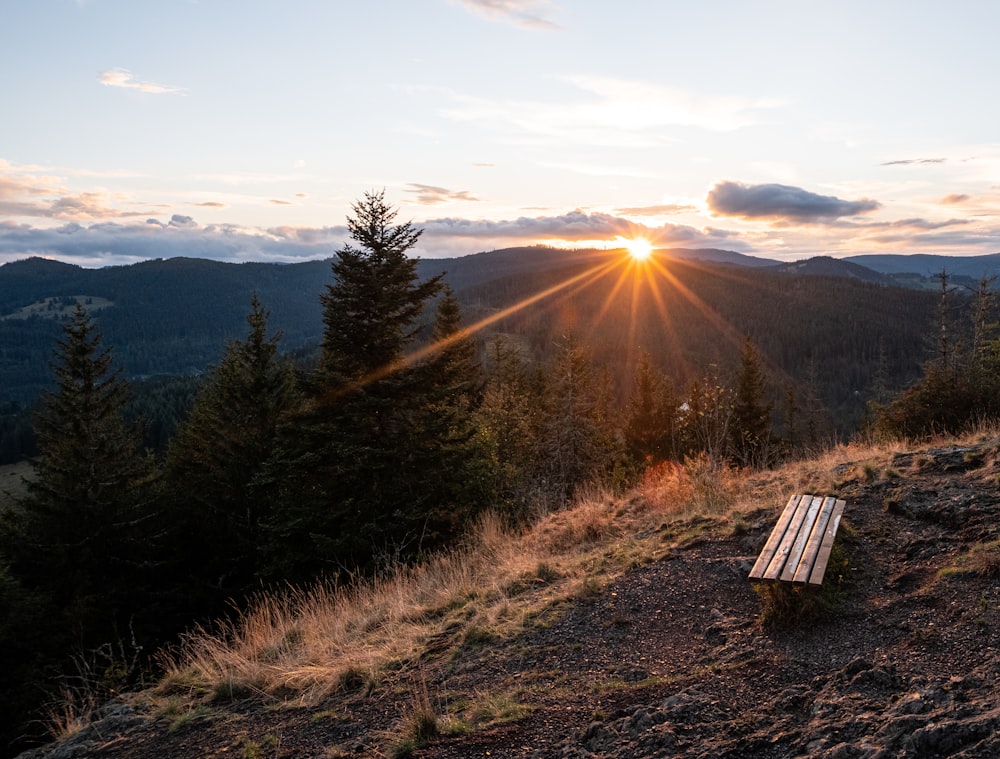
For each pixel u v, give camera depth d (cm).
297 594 883
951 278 3108
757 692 360
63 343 1959
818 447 1167
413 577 768
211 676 509
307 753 369
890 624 402
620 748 323
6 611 1520
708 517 696
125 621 1762
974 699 302
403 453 1409
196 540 2053
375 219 1475
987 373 1262
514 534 885
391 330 1474
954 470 656
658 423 3406
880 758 272
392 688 441
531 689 405
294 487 1488
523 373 4044
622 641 458
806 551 477
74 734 450
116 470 1956
